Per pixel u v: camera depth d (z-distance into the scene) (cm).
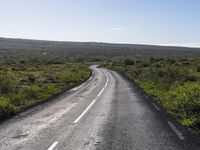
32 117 1331
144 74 3878
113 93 2398
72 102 1875
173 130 1036
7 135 990
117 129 1062
